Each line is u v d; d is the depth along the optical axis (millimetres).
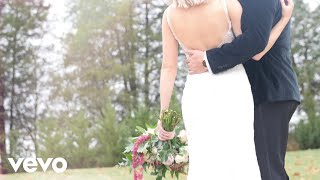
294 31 15523
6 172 11812
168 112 2875
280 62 2727
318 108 14469
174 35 2732
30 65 13891
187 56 2674
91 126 12906
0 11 13766
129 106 14703
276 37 2605
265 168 2629
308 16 15547
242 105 2557
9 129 13172
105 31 14906
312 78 15062
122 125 12109
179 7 2643
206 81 2588
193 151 2629
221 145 2535
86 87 14391
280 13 2643
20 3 13852
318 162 10102
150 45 15375
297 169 9234
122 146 11977
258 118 2670
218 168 2529
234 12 2502
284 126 2740
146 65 15078
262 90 2672
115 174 9789
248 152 2549
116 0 15133
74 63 14406
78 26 14547
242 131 2545
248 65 2699
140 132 3215
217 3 2549
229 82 2561
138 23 15352
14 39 13789
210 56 2525
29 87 13781
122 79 14930
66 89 14109
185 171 3273
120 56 15195
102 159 11914
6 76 13625
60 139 12008
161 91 2854
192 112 2623
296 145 14047
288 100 2703
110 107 12289
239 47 2461
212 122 2555
